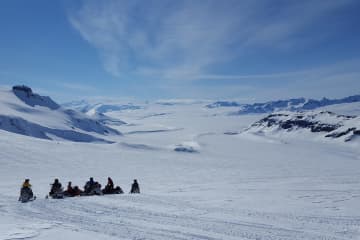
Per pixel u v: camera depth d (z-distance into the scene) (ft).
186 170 238.27
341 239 40.04
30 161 216.13
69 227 40.60
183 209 61.05
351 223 51.08
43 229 37.60
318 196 90.48
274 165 320.09
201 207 65.26
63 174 185.68
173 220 49.65
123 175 193.36
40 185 135.85
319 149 652.89
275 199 82.99
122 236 37.91
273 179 171.12
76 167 215.92
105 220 48.44
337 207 70.33
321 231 44.39
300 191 105.50
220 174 210.38
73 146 315.37
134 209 59.41
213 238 38.60
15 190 115.03
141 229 42.50
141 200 72.54
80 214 53.36
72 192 89.66
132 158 293.64
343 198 86.33
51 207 60.29
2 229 37.27
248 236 40.24
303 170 252.83
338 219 54.60
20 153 233.96
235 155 492.13
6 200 73.26
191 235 39.70
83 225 44.11
